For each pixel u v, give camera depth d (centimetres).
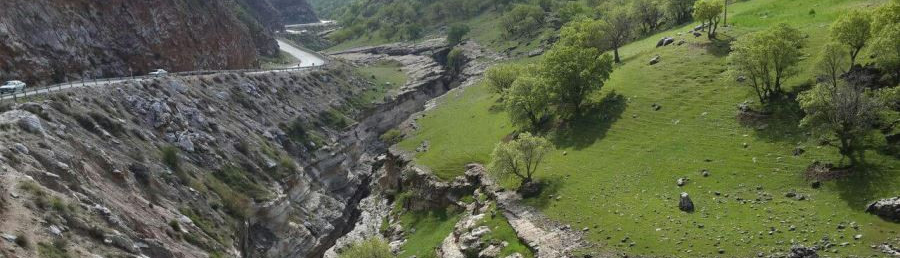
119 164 5616
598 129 7581
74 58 8269
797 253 4212
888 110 5419
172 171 6291
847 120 5103
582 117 8075
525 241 5497
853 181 4869
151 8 10206
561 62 8281
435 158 8862
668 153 6397
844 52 6025
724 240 4653
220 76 9838
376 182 10112
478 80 14525
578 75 8081
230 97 9338
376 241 5841
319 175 9569
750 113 6450
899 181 4681
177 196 5953
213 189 6638
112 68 8925
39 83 7512
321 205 8712
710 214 5088
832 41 6331
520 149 6594
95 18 9006
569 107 8462
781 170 5388
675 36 9812
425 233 7188
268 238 7006
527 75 9225
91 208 4516
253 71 11306
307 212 8269
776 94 6531
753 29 8781
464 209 7231
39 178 4434
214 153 7275
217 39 12388
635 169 6338
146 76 8631
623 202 5741
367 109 13125
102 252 4128
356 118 12531
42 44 7831
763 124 6184
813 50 7150
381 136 12450
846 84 5725
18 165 4400
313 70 13525
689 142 6450
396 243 7144
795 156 5500
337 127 11381
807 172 5219
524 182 6706
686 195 5319
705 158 6031
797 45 6894
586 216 5662
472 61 17350
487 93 12450
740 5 10838
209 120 8025
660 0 12231
